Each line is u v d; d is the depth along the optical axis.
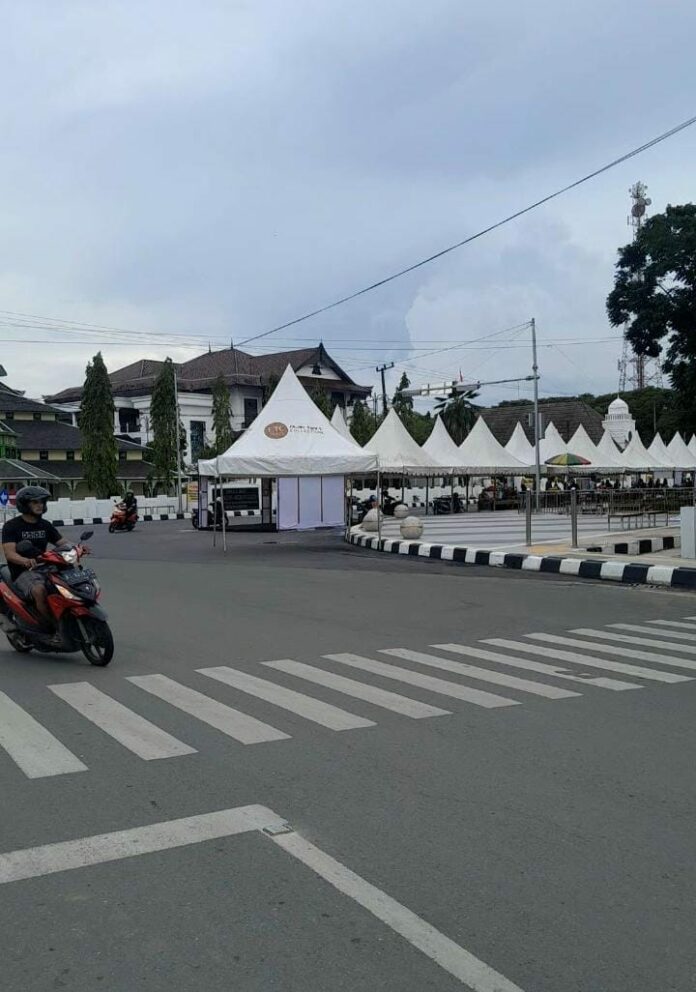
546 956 3.00
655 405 86.50
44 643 8.00
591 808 4.31
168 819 4.19
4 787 4.64
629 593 12.95
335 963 2.97
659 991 2.81
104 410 49.59
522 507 39.75
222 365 76.19
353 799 4.43
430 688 6.79
